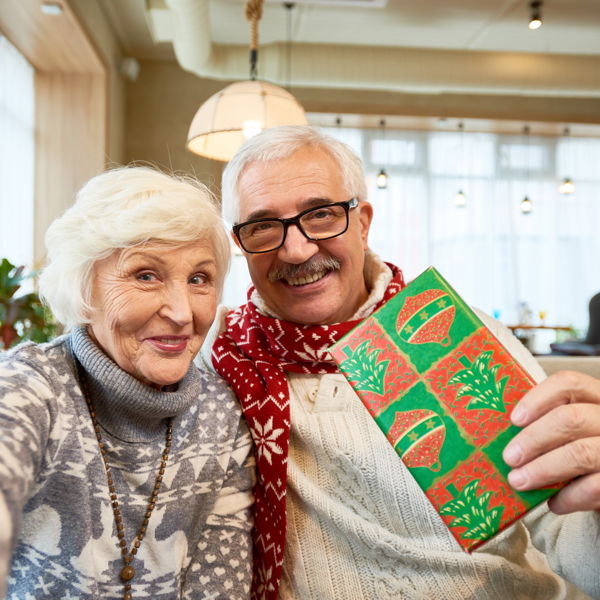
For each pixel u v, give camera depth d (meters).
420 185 8.20
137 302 0.82
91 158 4.87
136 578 0.85
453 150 8.26
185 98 6.62
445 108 7.38
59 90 4.86
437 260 8.23
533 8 5.23
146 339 0.84
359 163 1.28
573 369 1.45
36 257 4.59
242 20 5.44
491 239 8.28
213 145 2.62
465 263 8.25
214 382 1.10
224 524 0.98
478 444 0.73
